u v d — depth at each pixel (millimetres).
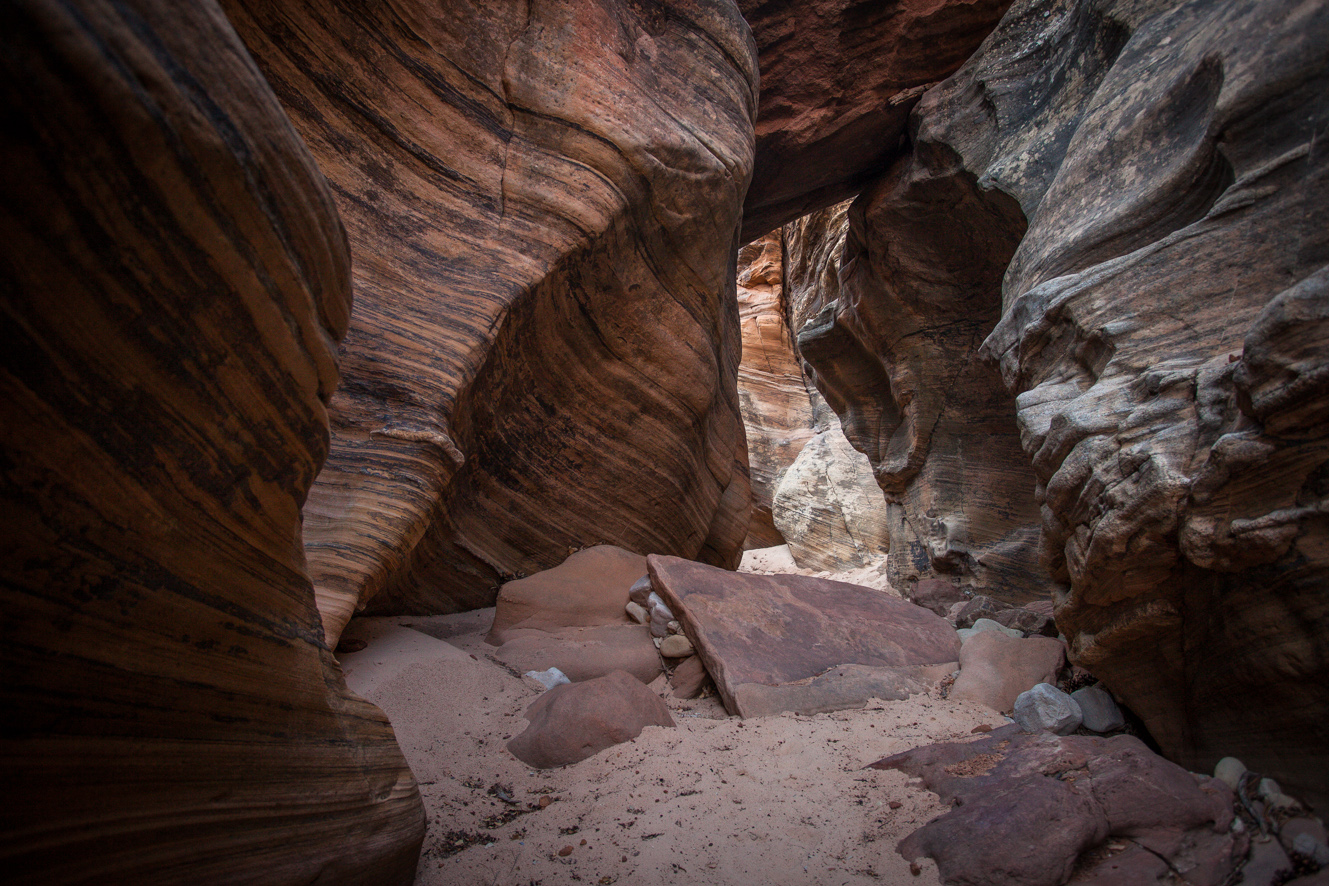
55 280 947
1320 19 2721
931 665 4461
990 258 7887
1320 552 2016
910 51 7910
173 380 1177
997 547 8703
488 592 5582
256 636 1584
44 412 985
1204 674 2641
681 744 3314
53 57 848
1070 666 4070
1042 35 6547
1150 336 3104
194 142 1045
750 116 6363
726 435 8336
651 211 5277
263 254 1252
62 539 1062
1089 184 4281
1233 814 2256
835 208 13352
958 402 9117
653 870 2346
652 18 5469
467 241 4266
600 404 5797
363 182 3896
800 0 7930
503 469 5309
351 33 3756
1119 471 2791
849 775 3018
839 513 15445
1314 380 1924
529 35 4508
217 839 1449
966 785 2707
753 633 4477
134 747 1267
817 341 10953
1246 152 2979
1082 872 2141
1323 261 2375
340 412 3693
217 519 1393
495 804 2859
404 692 3682
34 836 1079
